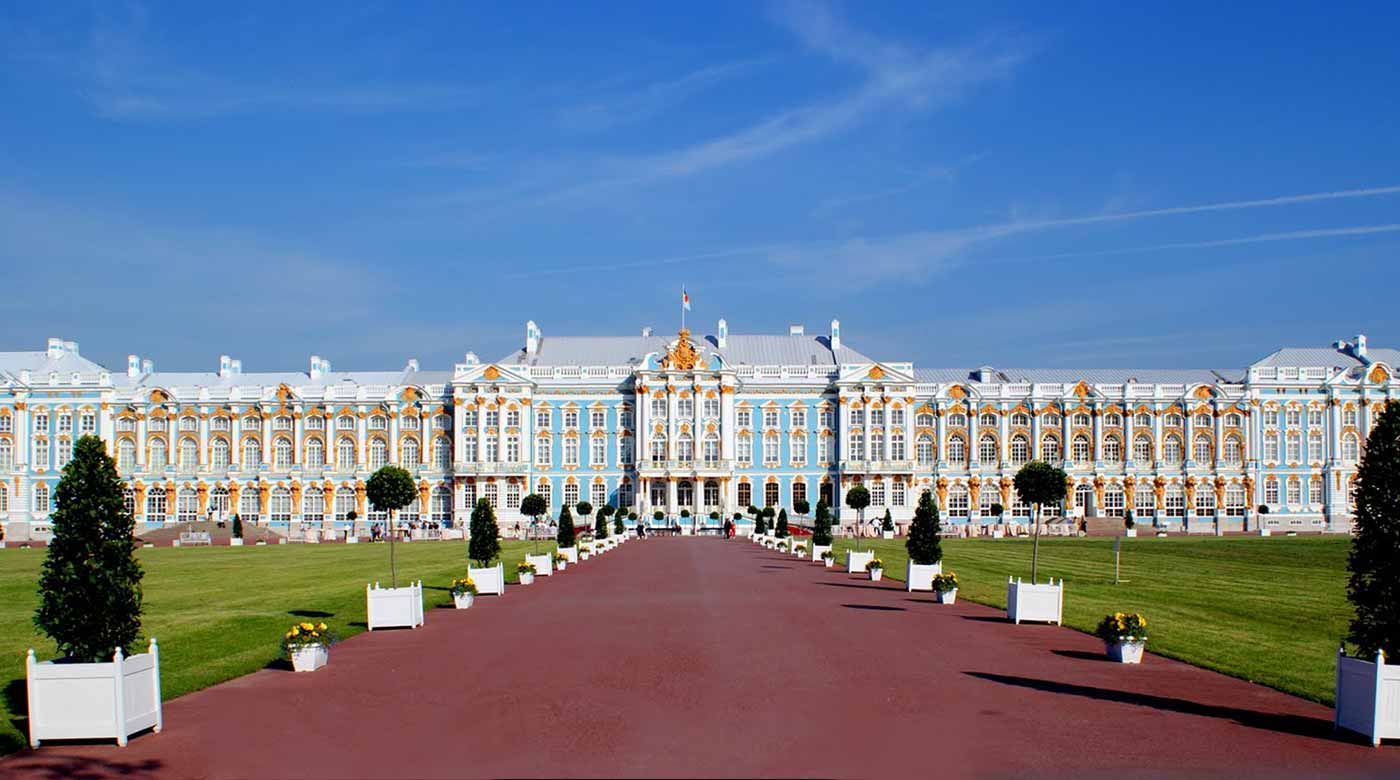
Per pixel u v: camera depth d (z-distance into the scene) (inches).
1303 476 5866.1
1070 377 6171.3
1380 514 999.6
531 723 977.5
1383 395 5866.1
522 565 2444.6
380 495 2770.7
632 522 5600.4
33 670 935.7
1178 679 1194.6
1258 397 5871.1
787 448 5915.4
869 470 5802.2
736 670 1224.8
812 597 2041.1
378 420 5925.2
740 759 850.8
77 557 1010.7
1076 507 5856.3
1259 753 892.0
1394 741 919.0
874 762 847.7
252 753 903.7
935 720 985.5
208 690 1168.2
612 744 898.7
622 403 5935.0
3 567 2933.1
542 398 5925.2
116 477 1040.8
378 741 931.3
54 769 871.1
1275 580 2417.6
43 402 5871.1
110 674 935.0
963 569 2738.7
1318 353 6235.2
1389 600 989.8
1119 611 1796.3
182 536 4820.4
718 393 5871.1
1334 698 1093.8
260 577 2559.1
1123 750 894.4
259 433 5910.4
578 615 1766.7
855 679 1173.7
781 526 3964.1
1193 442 5880.9
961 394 5915.4
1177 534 5137.8
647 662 1280.8
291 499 5885.8
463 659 1334.9
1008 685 1149.7
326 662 1309.1
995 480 5876.0
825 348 6318.9
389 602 1627.7
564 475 5900.6
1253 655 1343.5
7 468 5831.7
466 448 5851.4
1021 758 865.5
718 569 2790.4
